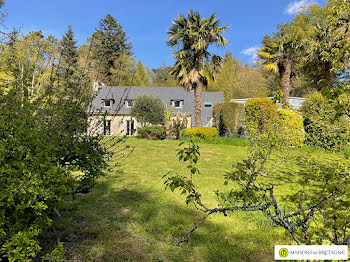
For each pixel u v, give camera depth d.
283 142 4.17
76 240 2.91
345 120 5.13
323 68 13.00
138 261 2.54
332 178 1.95
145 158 8.73
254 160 2.55
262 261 2.57
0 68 5.39
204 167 7.43
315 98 9.27
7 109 2.30
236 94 33.81
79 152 2.46
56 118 2.56
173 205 4.10
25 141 2.14
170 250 2.74
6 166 1.88
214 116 16.59
